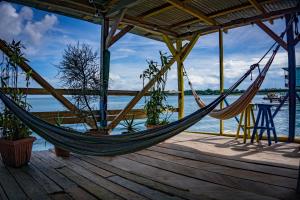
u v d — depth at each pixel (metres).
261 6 4.32
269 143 4.08
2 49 3.23
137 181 2.43
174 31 5.98
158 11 4.61
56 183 2.40
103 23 4.61
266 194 2.03
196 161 3.19
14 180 2.50
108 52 4.64
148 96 5.16
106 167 2.97
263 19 4.61
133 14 4.87
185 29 5.82
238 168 2.81
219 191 2.12
